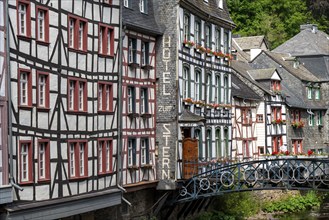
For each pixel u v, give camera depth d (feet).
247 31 277.23
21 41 86.38
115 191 110.01
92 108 104.42
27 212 86.53
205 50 146.41
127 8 118.93
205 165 137.08
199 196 127.75
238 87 179.01
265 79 192.54
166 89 128.26
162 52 128.57
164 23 128.98
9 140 82.89
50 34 92.79
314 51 236.84
